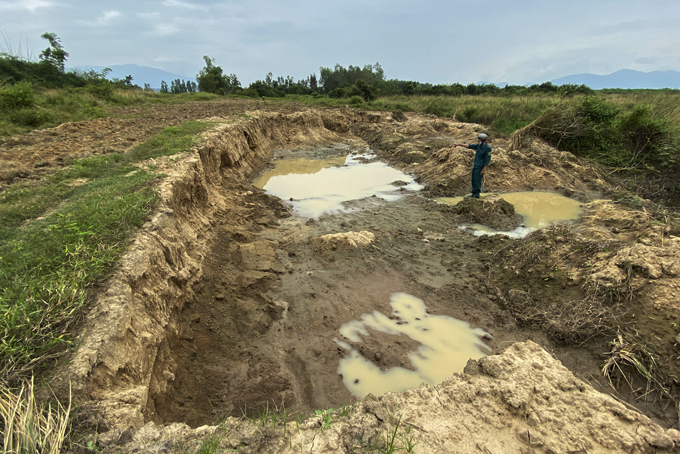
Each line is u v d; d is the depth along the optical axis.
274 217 9.29
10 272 3.57
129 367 3.18
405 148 15.75
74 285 3.45
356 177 13.24
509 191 10.97
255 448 2.49
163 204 5.74
